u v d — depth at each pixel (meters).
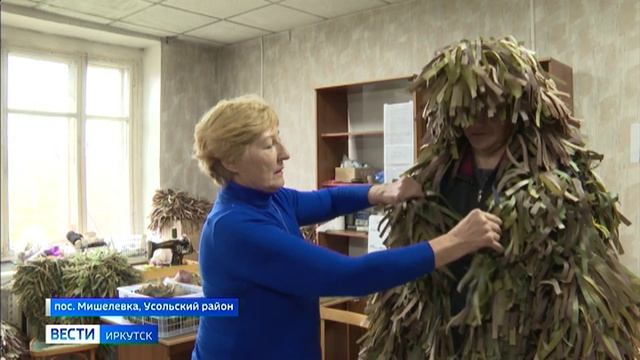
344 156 4.12
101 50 4.86
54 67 4.60
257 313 1.18
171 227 4.69
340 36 4.30
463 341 1.15
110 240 4.62
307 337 1.25
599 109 3.05
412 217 1.25
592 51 3.07
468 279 1.12
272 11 4.11
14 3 3.90
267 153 1.19
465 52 1.14
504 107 1.11
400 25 3.93
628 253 2.97
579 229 1.08
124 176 5.06
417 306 1.23
